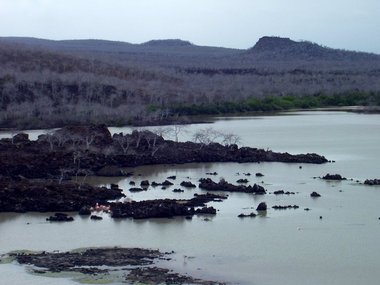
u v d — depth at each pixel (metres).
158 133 166.12
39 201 104.44
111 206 103.62
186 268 79.00
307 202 107.19
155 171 133.38
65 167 127.25
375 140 172.38
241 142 168.50
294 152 154.38
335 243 87.25
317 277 76.62
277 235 90.44
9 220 98.44
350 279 76.06
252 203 106.75
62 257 82.44
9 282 74.81
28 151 136.00
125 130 188.62
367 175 127.94
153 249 85.50
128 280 75.06
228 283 74.75
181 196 111.56
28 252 84.56
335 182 122.00
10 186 107.50
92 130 149.50
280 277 76.62
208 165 140.12
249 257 82.50
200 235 90.75
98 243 88.06
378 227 93.69
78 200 105.88
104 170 128.75
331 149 158.50
